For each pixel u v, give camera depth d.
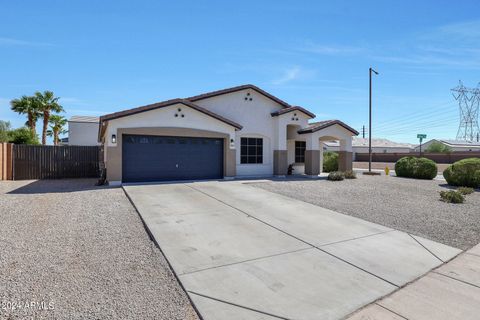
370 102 23.86
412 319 3.79
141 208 9.06
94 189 12.73
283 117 19.38
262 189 13.35
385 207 10.39
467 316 3.87
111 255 5.60
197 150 16.17
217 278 4.74
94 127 33.75
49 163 18.20
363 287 4.59
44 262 5.18
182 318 3.71
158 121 14.85
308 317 3.76
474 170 15.74
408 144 68.56
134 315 3.72
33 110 32.94
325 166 27.16
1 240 6.23
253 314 3.79
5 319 3.55
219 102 18.16
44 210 8.84
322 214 9.08
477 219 8.92
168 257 5.51
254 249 6.05
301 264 5.37
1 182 15.84
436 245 6.63
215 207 9.53
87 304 3.92
